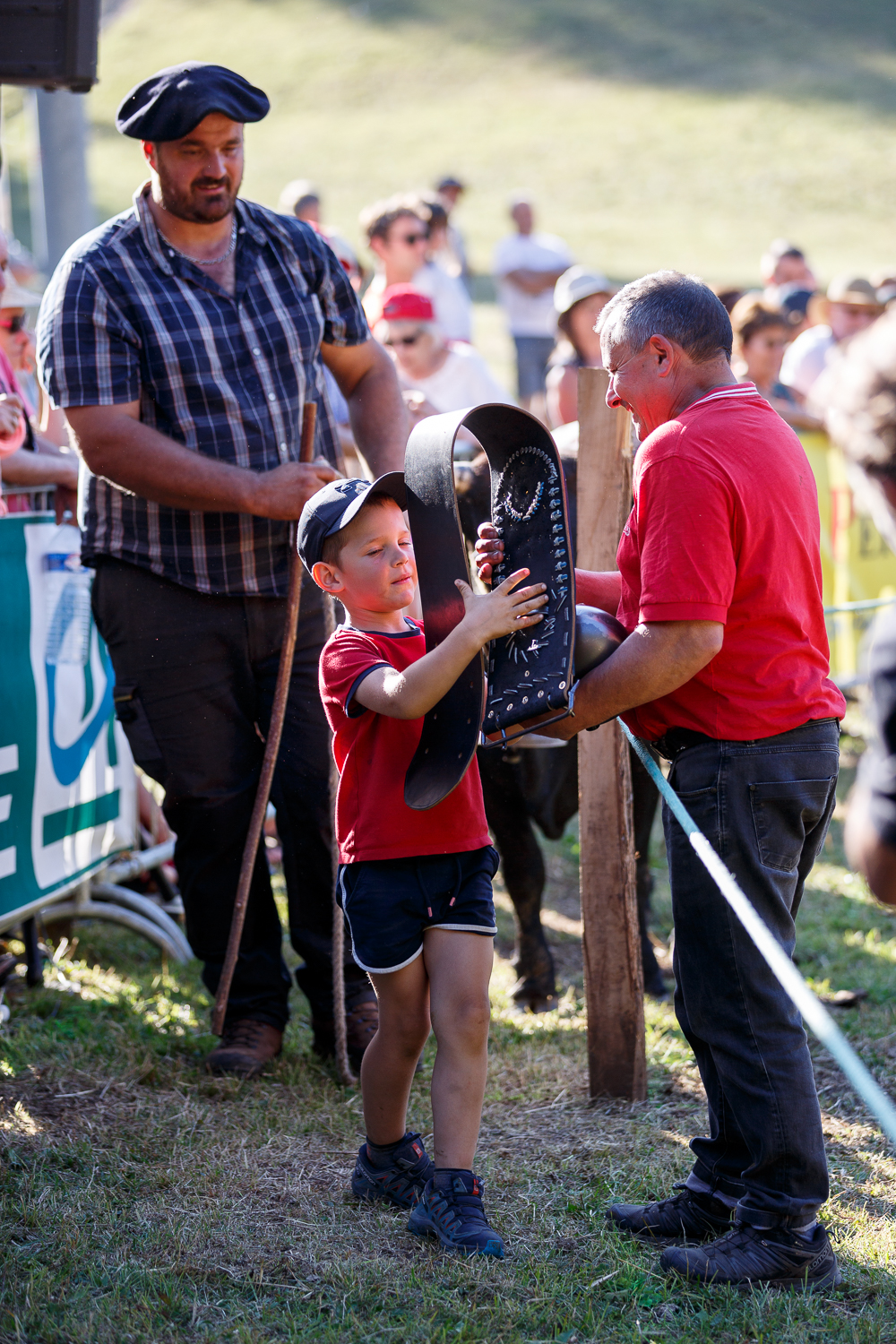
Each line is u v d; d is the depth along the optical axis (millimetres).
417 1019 5543
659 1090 7035
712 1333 4902
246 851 7027
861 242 49719
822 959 8953
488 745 5262
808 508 5152
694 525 4887
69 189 16266
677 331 5148
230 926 7316
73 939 9125
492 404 5020
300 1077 7102
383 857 5406
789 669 5086
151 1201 5801
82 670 8484
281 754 7207
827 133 62156
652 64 72500
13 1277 5164
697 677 5133
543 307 23641
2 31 7117
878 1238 5531
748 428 5031
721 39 74938
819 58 71938
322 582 5562
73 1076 6957
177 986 8484
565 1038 7754
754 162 59312
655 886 10742
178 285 6832
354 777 5535
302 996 8500
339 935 6973
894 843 3826
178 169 6559
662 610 4914
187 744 7094
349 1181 6027
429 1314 5004
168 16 80500
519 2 81625
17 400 7926
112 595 7031
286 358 7043
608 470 6953
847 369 3783
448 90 70625
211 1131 6461
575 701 5125
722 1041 5160
